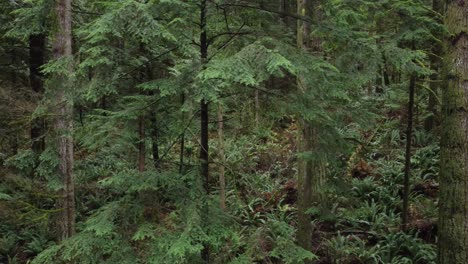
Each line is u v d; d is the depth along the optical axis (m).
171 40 3.91
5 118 8.07
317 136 5.72
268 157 13.59
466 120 5.71
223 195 9.55
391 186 10.91
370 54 4.39
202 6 4.09
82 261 4.10
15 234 9.55
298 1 6.53
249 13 4.61
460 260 5.67
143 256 4.04
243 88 4.42
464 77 5.73
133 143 5.36
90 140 4.91
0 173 8.33
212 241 3.87
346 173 11.16
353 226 9.61
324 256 8.72
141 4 3.39
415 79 8.73
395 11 7.79
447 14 6.02
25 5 9.66
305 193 7.09
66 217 7.50
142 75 4.90
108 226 3.94
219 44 4.73
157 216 4.26
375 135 13.78
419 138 13.05
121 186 4.30
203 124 4.41
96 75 4.05
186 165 4.65
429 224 9.12
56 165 7.33
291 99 4.29
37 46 10.40
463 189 5.69
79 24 8.90
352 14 6.71
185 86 3.90
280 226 4.61
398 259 8.30
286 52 3.95
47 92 6.23
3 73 10.68
